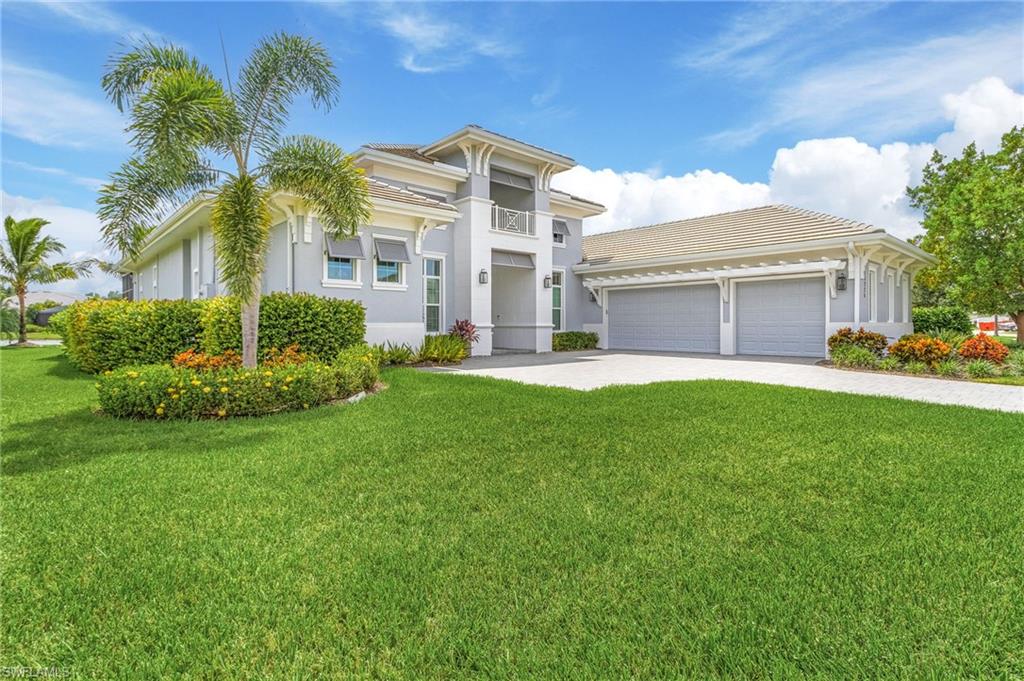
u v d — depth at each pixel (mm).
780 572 3049
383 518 3830
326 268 13586
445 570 3092
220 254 8758
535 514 3898
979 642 2406
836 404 8203
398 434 6242
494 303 22391
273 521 3768
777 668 2258
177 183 8531
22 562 3174
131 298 35062
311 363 8766
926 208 23906
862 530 3590
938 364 12719
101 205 8203
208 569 3098
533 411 7605
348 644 2457
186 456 5355
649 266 20609
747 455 5363
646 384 10602
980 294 18094
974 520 3727
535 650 2402
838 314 16344
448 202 18969
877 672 2230
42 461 5184
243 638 2492
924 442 5879
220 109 7934
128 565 3145
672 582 2955
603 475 4762
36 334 41500
